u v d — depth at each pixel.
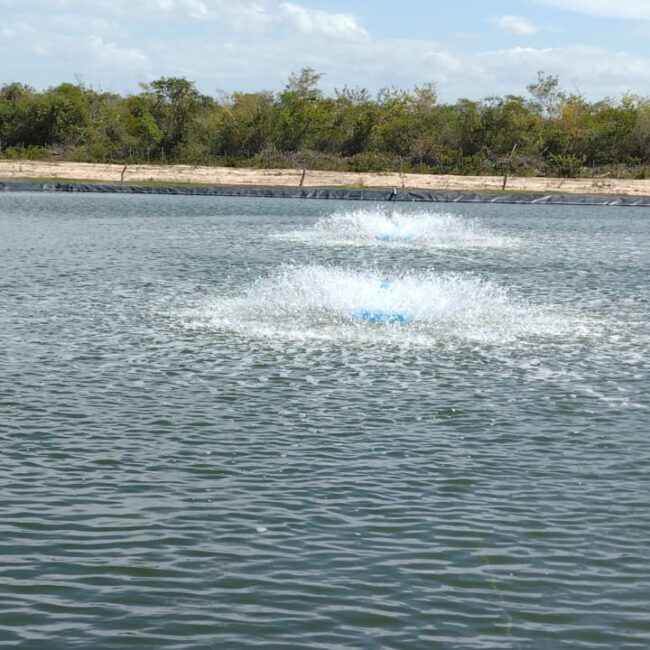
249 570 7.71
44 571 7.63
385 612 7.11
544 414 12.38
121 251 29.38
